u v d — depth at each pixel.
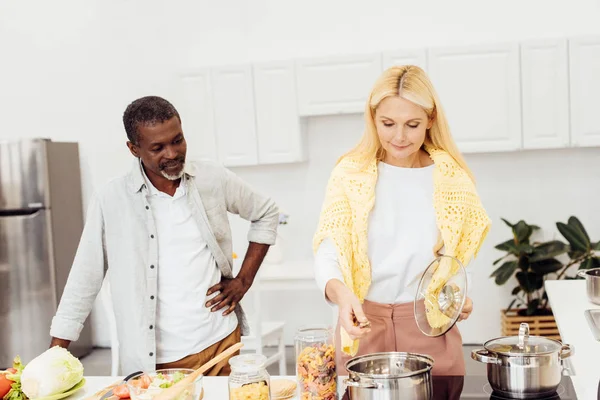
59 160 5.21
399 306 2.07
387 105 1.89
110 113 5.46
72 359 2.02
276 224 2.63
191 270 2.30
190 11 5.32
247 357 1.70
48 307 5.11
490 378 1.70
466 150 4.68
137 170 2.27
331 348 1.74
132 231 2.26
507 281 5.04
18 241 5.09
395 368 1.66
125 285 2.28
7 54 5.54
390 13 5.07
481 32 4.95
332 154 5.22
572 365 1.88
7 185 5.07
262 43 5.27
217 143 5.06
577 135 4.57
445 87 4.66
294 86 4.89
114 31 5.41
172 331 2.29
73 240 5.36
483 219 2.05
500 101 4.61
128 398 1.88
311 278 4.52
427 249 2.03
